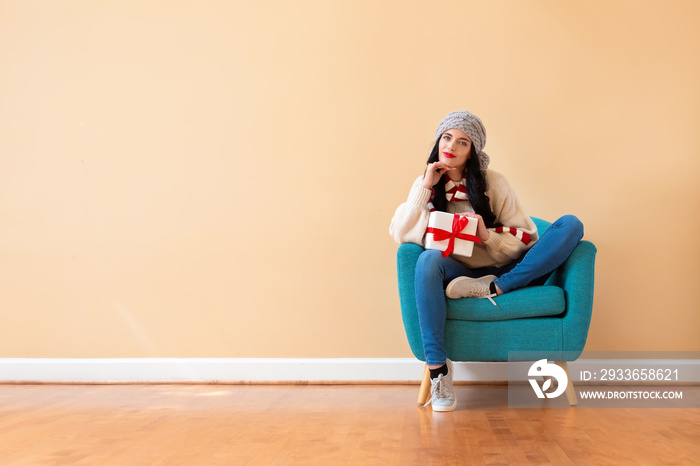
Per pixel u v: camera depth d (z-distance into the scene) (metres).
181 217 2.92
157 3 2.97
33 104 2.99
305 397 2.50
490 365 2.77
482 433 1.87
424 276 2.17
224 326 2.88
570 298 2.23
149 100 2.96
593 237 2.80
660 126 2.79
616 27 2.82
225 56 2.94
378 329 2.82
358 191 2.86
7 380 2.92
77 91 2.98
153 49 2.96
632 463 1.54
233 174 2.91
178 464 1.58
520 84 2.84
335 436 1.85
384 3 2.89
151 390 2.70
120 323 2.92
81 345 2.93
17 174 2.98
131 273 2.93
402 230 2.36
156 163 2.94
